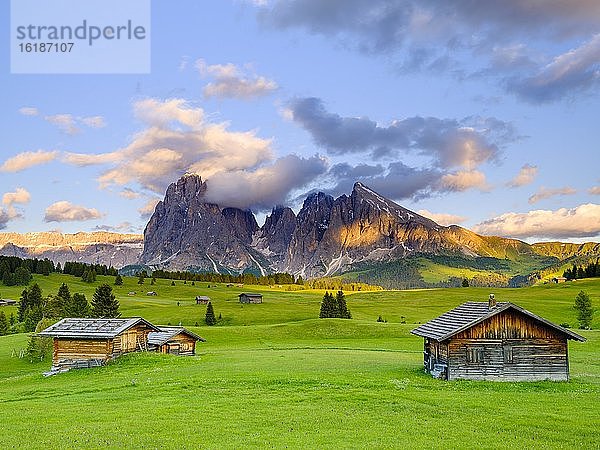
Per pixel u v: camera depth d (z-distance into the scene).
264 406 38.75
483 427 32.72
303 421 34.28
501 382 51.47
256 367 61.09
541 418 34.81
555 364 53.16
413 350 89.19
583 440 29.94
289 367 61.19
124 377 56.59
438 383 49.81
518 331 53.44
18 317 183.12
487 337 53.09
